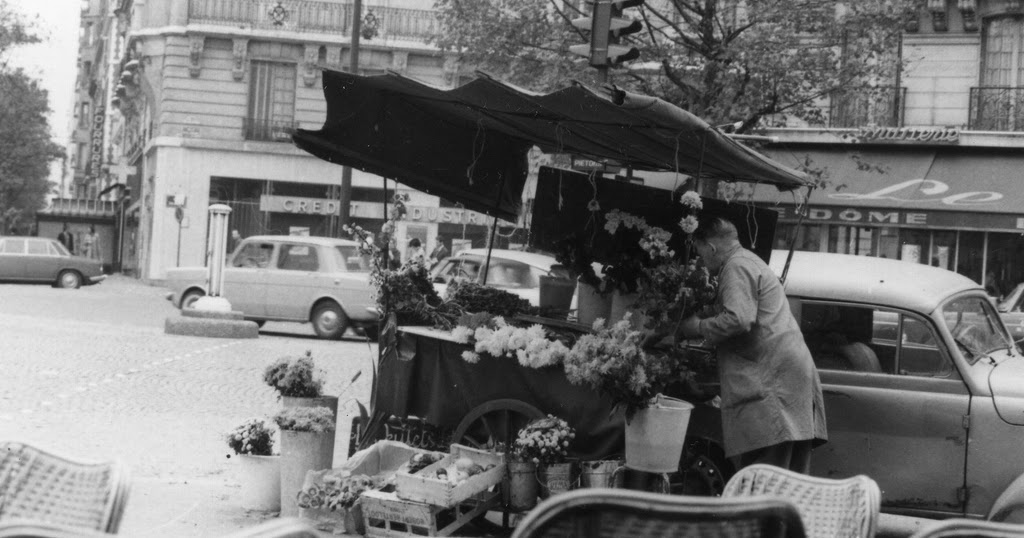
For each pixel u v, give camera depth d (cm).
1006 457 778
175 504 792
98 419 1172
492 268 1975
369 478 722
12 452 346
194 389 1449
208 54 4178
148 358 1755
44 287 3744
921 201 2231
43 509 338
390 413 818
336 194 4197
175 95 4172
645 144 780
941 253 2325
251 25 4166
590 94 636
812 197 2278
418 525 695
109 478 333
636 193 845
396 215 872
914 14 1984
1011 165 2281
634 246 826
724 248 751
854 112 2438
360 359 1955
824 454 812
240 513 775
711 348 803
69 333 2064
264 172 4175
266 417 1253
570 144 877
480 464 735
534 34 1947
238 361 1789
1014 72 2395
